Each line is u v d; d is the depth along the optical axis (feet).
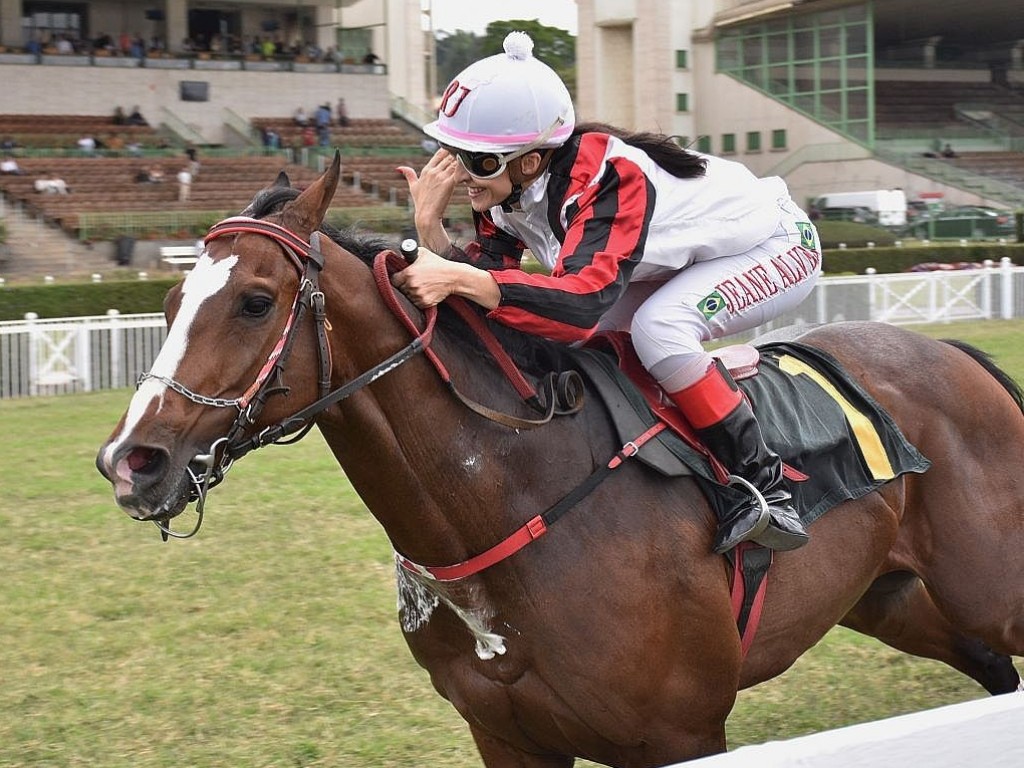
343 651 13.58
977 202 87.97
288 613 14.88
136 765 10.78
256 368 6.54
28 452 25.23
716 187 8.26
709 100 94.17
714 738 7.90
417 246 7.26
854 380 9.25
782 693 12.41
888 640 10.62
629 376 8.16
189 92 89.30
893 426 9.05
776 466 8.08
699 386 7.85
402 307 7.13
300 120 91.56
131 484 6.18
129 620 14.79
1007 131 102.68
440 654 7.89
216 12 99.25
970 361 10.02
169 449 6.28
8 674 13.08
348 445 7.15
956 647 10.46
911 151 92.73
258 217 6.93
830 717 11.82
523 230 8.33
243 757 10.90
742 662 8.27
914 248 58.13
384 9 106.63
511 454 7.39
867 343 9.77
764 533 7.72
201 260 6.66
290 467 23.03
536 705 7.51
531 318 7.22
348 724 11.62
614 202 7.55
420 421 7.17
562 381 7.59
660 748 7.66
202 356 6.41
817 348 9.62
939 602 9.55
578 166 7.68
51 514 19.90
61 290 44.16
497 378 7.55
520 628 7.36
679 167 8.15
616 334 8.41
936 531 9.32
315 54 96.68
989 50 113.09
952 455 9.36
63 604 15.38
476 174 7.77
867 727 4.65
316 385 6.80
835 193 88.43
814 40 88.79
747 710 11.98
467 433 7.29
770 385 8.76
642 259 7.74
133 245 66.23
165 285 46.06
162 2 95.50
